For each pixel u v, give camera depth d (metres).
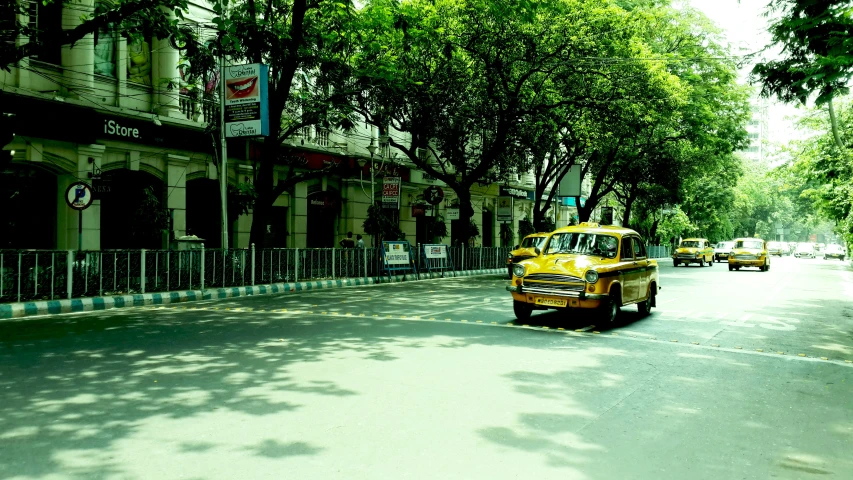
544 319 11.55
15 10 11.75
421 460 4.22
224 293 15.63
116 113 17.66
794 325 11.67
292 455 4.28
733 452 4.58
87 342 8.52
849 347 9.42
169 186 19.42
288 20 18.91
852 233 40.47
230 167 21.86
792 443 4.82
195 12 20.02
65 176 16.91
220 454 4.28
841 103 26.81
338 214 27.80
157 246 18.97
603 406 5.71
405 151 25.16
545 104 23.17
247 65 16.25
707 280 24.59
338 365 7.18
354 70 18.56
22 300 11.73
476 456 4.32
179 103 19.78
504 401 5.76
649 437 4.86
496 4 19.14
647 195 41.44
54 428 4.80
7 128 11.51
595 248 11.70
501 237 40.66
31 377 6.44
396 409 5.43
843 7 7.81
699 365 7.74
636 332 10.35
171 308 12.82
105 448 4.37
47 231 16.98
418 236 33.81
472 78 22.30
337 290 17.94
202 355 7.66
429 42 20.56
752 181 71.69
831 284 23.19
